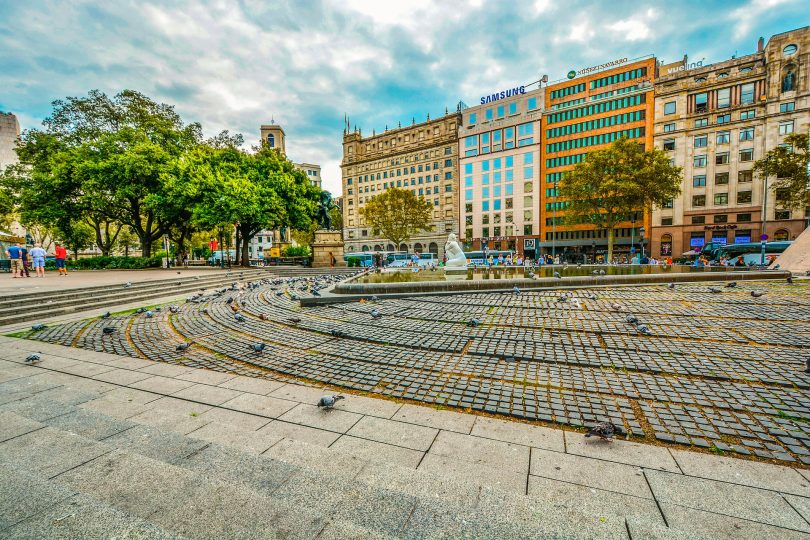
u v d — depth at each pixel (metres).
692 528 2.08
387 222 51.47
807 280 13.27
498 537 1.81
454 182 69.62
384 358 5.81
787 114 42.31
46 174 29.33
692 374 4.75
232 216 28.70
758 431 3.34
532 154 60.06
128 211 33.66
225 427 3.39
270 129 88.19
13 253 19.39
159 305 11.91
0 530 1.70
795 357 5.23
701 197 47.50
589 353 5.67
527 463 2.85
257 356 6.09
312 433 3.42
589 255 56.28
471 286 11.73
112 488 2.14
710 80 46.78
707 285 12.41
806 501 2.32
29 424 3.09
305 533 1.76
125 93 32.47
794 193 33.53
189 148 35.94
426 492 2.27
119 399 4.25
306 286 15.48
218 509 1.94
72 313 10.40
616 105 53.19
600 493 2.43
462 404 4.07
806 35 41.12
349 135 84.69
